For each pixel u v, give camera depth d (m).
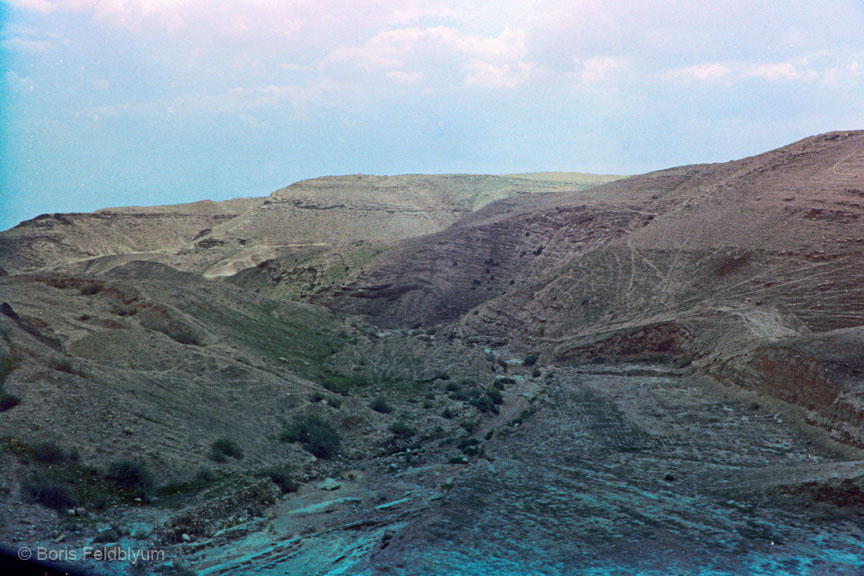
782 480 24.97
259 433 32.81
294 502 27.12
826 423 33.41
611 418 40.00
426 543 21.28
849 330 41.56
